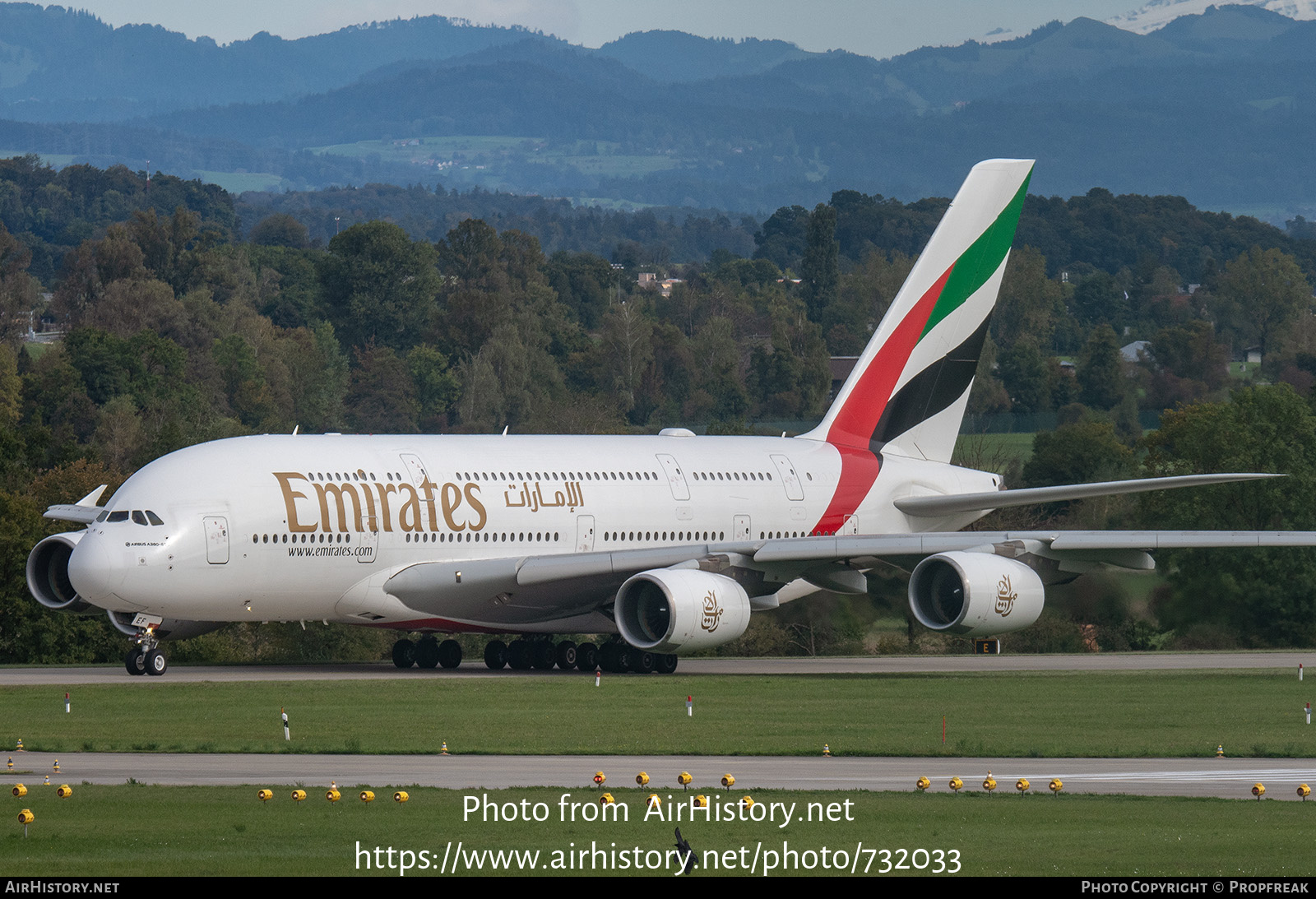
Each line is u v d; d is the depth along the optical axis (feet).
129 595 261.44
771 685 272.51
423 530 287.89
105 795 143.64
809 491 341.00
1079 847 122.42
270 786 150.20
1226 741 196.85
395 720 210.79
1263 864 116.57
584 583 296.51
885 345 356.79
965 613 275.80
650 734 197.88
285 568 273.95
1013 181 364.79
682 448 333.62
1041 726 213.05
